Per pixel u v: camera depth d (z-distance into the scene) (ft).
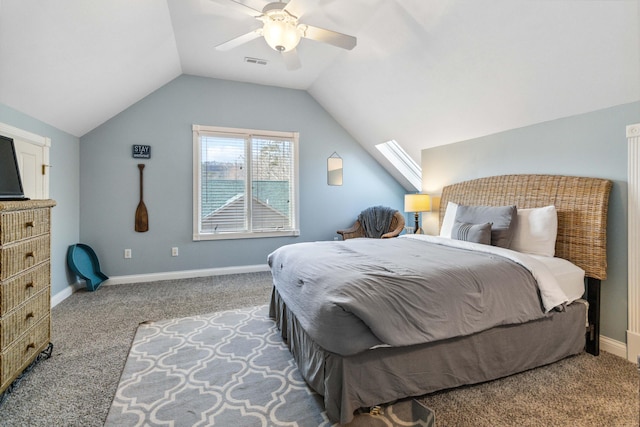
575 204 7.39
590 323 6.86
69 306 9.76
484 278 5.67
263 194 14.38
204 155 13.41
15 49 6.26
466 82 8.97
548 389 5.51
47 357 6.57
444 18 7.63
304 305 5.49
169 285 12.13
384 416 4.85
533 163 8.77
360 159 16.25
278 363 6.48
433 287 5.19
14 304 5.31
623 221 6.74
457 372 5.37
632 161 6.55
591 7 5.74
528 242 7.79
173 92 12.81
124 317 8.91
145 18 8.13
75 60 7.78
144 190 12.51
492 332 5.64
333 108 14.80
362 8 8.23
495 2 6.64
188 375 6.00
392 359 4.91
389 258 6.63
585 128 7.50
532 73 7.54
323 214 15.49
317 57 11.38
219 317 8.98
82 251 11.70
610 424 4.64
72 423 4.68
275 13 6.82
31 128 8.59
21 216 5.52
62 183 10.39
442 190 12.19
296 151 14.79
